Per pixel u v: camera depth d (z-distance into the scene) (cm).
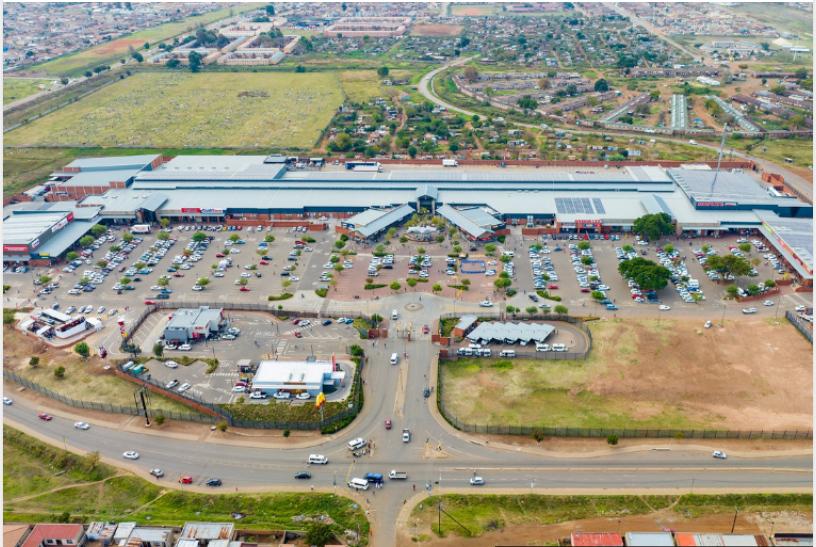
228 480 19988
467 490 19250
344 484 19650
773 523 17838
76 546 17588
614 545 16362
